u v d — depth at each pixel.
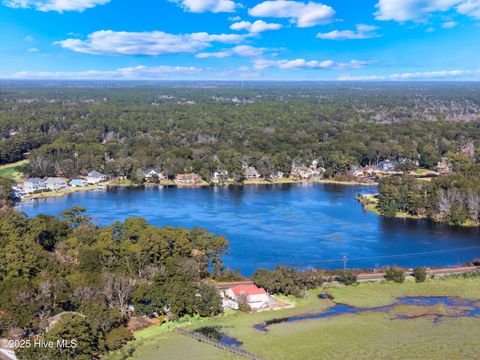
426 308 123.81
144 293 116.75
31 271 126.50
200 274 140.50
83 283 117.44
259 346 103.31
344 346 103.75
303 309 122.31
